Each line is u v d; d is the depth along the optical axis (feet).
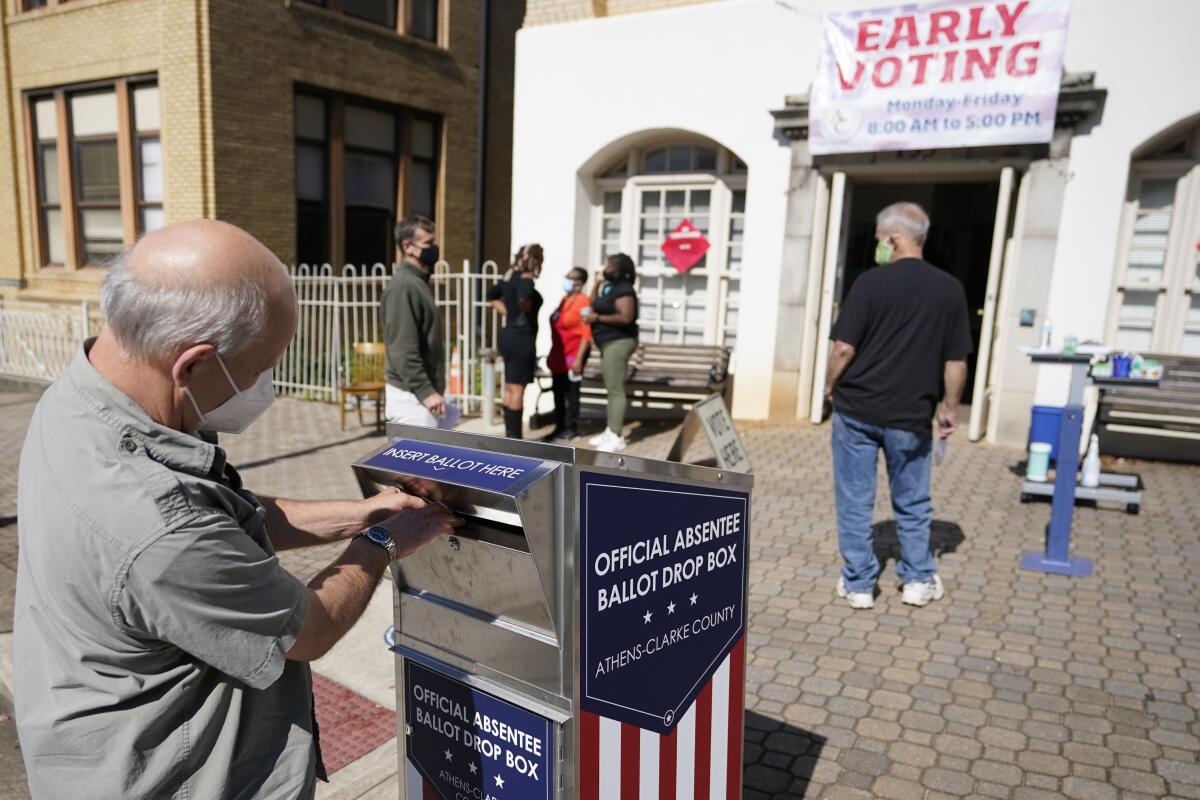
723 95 25.64
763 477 20.62
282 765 4.43
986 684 10.73
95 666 3.91
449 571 5.48
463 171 48.11
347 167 42.45
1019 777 8.82
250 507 4.46
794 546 15.87
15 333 38.47
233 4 35.35
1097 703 10.27
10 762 9.64
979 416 23.62
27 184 43.21
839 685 10.73
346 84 40.57
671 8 27.22
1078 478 18.51
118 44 37.40
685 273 28.58
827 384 12.80
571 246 28.71
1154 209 22.50
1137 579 14.17
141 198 39.37
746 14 24.99
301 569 14.84
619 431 23.72
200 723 4.12
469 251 49.21
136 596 3.74
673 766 6.08
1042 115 21.12
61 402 4.05
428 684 5.78
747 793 8.54
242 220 36.91
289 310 4.28
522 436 24.21
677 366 27.40
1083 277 21.85
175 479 3.87
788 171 25.11
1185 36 20.12
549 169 28.68
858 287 12.21
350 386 28.07
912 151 23.31
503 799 5.46
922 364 12.05
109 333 4.02
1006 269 22.90
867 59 22.93
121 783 3.91
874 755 9.23
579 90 27.81
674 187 28.25
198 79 34.81
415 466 5.21
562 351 25.30
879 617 12.73
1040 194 21.91
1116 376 16.47
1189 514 17.71
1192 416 21.89
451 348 33.73
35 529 3.97
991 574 14.42
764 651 11.66
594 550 5.05
